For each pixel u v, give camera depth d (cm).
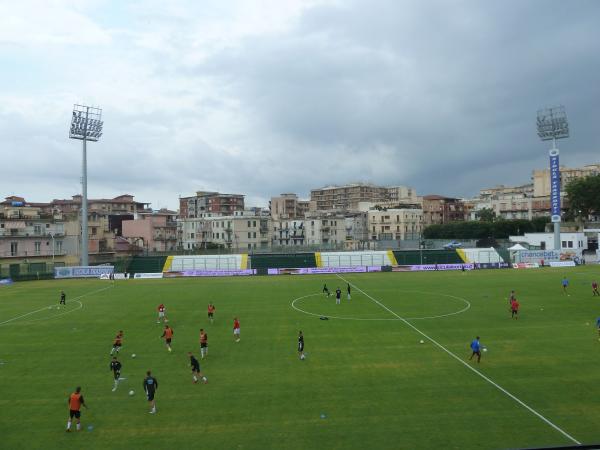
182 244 18062
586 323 4819
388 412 2608
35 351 4031
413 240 16762
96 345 4216
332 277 10144
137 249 15000
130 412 2673
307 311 5769
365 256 12531
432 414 2570
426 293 7244
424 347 3953
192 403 2789
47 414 2667
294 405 2731
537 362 3469
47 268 11344
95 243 13450
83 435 2395
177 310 6012
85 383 3180
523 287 7738
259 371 3369
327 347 4003
